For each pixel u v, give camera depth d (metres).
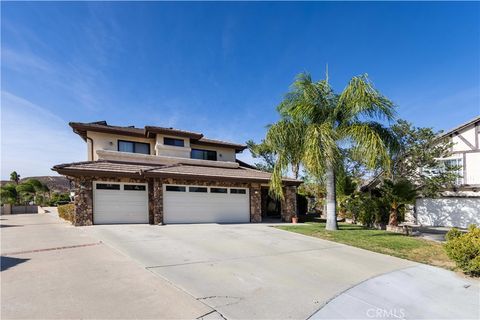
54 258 7.58
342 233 13.63
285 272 6.93
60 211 21.97
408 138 18.67
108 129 19.88
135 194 16.12
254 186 19.91
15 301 4.66
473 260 7.04
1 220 20.38
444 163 19.70
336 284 6.19
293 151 14.77
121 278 5.94
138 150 21.30
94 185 15.12
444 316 4.90
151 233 12.20
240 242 10.73
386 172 16.94
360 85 13.47
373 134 12.94
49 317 4.11
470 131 21.14
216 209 18.19
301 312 4.67
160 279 5.98
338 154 13.26
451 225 21.30
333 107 14.52
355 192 21.06
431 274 7.34
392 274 7.15
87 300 4.76
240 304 4.87
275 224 17.94
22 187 41.78
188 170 17.62
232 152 25.50
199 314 4.38
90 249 8.76
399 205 16.11
